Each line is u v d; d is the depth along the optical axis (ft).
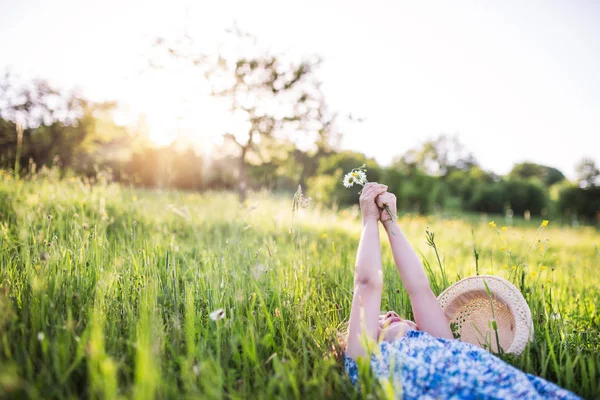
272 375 6.91
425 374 6.24
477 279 8.94
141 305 7.92
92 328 6.84
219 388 5.65
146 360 5.01
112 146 61.31
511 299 8.27
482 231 40.16
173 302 8.87
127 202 20.95
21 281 8.48
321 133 57.41
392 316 8.20
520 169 315.17
